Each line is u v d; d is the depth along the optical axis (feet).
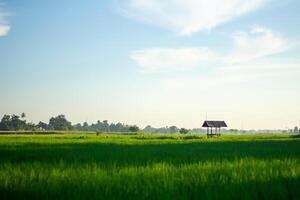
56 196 15.84
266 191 16.03
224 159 31.14
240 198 15.16
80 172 22.71
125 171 23.12
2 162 29.50
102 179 19.93
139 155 37.86
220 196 15.35
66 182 19.12
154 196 15.53
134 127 611.06
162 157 34.83
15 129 637.71
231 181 18.83
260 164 26.09
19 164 28.19
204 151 45.62
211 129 244.01
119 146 61.87
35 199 15.30
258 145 66.80
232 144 72.69
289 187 16.78
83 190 16.84
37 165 27.07
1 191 16.81
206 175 20.98
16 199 15.29
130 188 17.15
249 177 20.22
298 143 78.43
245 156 34.81
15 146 60.54
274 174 21.02
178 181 19.15
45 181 19.56
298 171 22.24
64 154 39.50
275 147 57.52
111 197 15.40
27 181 19.81
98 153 41.29
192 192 16.24
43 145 65.21
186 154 39.37
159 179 19.52
